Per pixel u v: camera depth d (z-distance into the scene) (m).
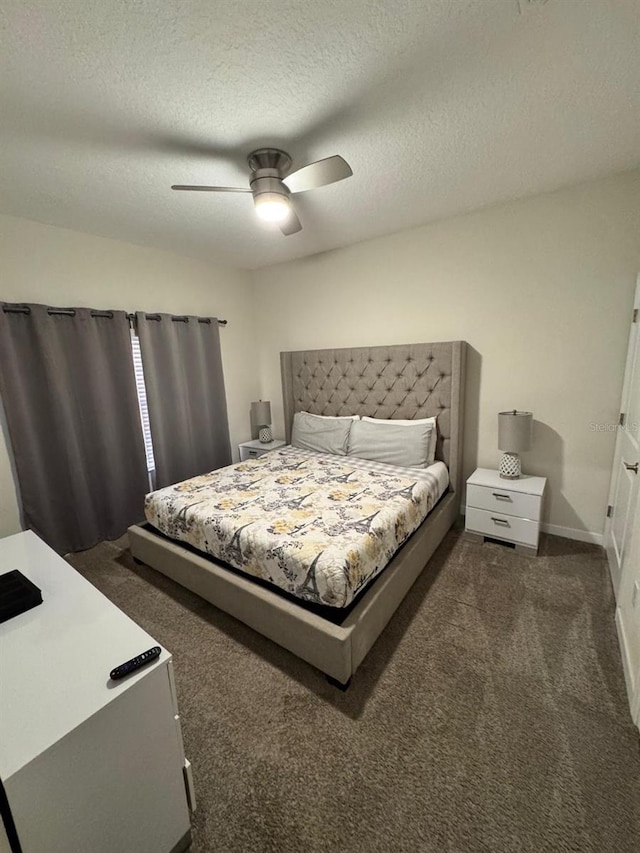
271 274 3.84
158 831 0.98
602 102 1.46
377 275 3.11
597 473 2.45
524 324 2.55
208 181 2.00
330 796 1.14
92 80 1.26
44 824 0.77
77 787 0.81
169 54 1.16
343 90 1.36
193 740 1.33
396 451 2.81
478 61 1.24
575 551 2.45
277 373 4.05
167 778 0.99
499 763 1.21
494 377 2.73
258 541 1.75
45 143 1.61
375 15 1.07
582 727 1.32
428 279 2.87
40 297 2.49
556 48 1.19
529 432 2.44
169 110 1.43
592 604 1.95
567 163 1.95
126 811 0.91
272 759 1.25
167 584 2.26
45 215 2.35
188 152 1.72
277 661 1.66
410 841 1.03
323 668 1.51
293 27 1.09
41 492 2.48
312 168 1.55
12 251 2.35
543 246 2.40
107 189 2.04
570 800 1.10
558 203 2.30
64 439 2.53
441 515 2.53
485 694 1.46
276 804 1.13
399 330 3.09
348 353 3.27
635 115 1.54
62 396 2.52
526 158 1.89
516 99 1.43
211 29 1.08
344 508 2.06
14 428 2.35
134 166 1.82
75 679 0.92
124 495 2.95
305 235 2.92
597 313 2.30
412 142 1.71
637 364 1.95
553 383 2.51
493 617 1.88
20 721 0.81
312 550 1.62
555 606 1.94
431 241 2.80
